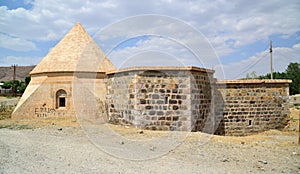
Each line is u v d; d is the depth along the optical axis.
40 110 13.44
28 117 13.58
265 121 10.95
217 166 5.41
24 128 10.30
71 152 6.47
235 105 10.77
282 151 6.80
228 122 10.70
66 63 13.62
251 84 10.88
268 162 5.75
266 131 10.70
